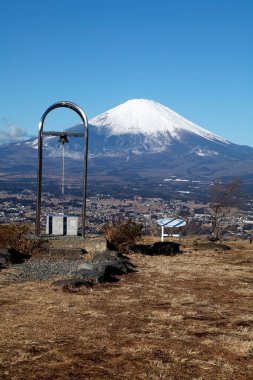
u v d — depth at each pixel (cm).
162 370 666
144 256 1878
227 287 1286
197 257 1934
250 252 2166
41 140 1958
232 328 887
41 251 1711
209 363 700
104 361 691
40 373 639
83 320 907
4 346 742
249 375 662
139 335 821
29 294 1106
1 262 1498
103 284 1258
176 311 1003
